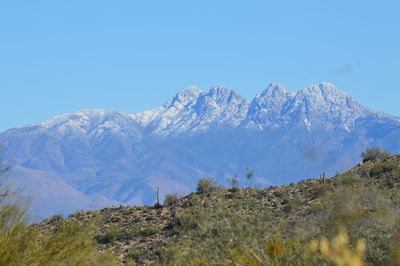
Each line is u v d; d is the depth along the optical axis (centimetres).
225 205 7431
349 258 766
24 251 1834
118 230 7156
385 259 1209
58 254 1909
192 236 2069
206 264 1606
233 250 1561
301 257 1415
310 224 1449
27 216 1870
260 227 1641
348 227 1106
